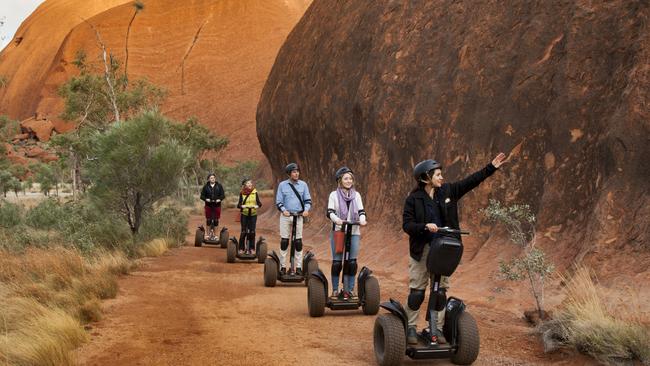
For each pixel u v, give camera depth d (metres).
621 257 7.74
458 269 10.25
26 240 13.55
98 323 7.16
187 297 9.06
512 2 13.52
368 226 15.73
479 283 9.30
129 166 15.46
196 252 15.86
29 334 5.73
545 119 10.79
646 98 8.75
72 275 9.42
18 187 59.50
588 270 7.81
